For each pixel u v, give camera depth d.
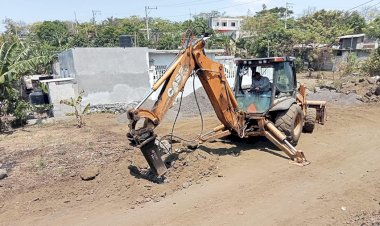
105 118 15.15
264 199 6.16
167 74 6.68
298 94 10.52
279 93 9.16
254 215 5.59
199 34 7.46
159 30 65.56
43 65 24.45
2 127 13.80
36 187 6.67
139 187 6.56
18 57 14.12
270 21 57.69
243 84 9.51
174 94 6.87
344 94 17.19
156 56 19.31
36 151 9.19
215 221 5.44
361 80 19.80
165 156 7.49
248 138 9.64
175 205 6.00
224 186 6.73
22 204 6.11
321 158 8.30
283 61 8.98
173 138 8.91
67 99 15.88
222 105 7.98
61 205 6.09
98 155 8.35
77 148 9.15
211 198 6.23
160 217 5.61
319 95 17.45
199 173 7.20
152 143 6.48
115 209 5.93
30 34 57.44
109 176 6.93
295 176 7.18
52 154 8.70
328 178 7.05
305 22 53.94
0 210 5.94
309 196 6.23
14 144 10.45
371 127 11.48
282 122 8.77
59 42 41.28
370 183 6.73
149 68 18.66
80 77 16.45
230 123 8.31
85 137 10.78
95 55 16.70
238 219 5.48
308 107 11.43
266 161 8.10
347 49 43.69
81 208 5.98
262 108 8.71
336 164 7.88
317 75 35.38
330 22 52.88
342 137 10.27
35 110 15.57
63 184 6.77
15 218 5.71
